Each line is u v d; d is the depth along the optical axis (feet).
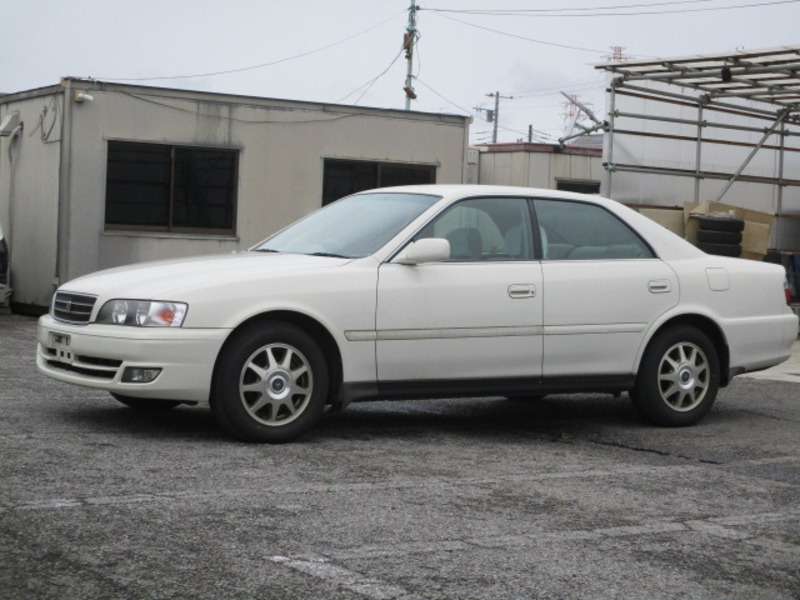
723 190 61.16
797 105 61.98
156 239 56.34
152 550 14.83
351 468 20.74
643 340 26.43
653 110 57.98
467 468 21.26
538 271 25.26
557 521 17.40
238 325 22.43
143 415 25.54
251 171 58.90
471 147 87.35
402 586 13.82
